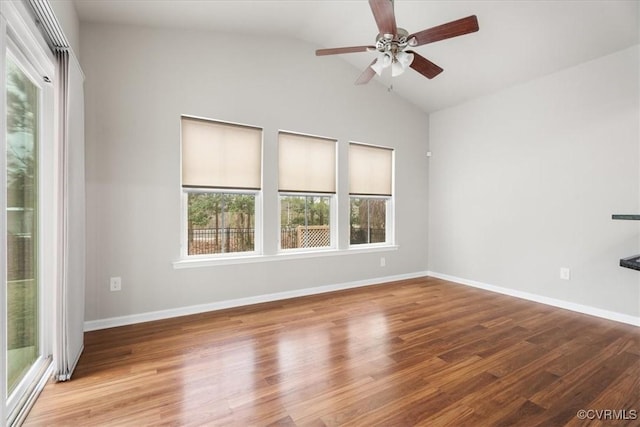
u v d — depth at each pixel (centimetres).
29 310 208
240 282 360
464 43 351
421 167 518
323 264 420
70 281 213
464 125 470
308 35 385
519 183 402
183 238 334
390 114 481
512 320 320
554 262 368
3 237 148
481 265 448
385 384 203
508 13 298
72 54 214
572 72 351
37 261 218
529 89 390
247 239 372
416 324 307
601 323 311
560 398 189
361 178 459
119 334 279
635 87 304
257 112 368
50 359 222
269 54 376
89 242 288
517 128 403
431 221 524
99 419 168
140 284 309
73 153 221
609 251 324
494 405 182
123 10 280
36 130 214
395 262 491
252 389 197
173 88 322
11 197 183
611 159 321
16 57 179
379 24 226
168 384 202
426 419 170
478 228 452
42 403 181
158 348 252
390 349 253
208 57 340
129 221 304
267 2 304
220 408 178
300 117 399
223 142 351
